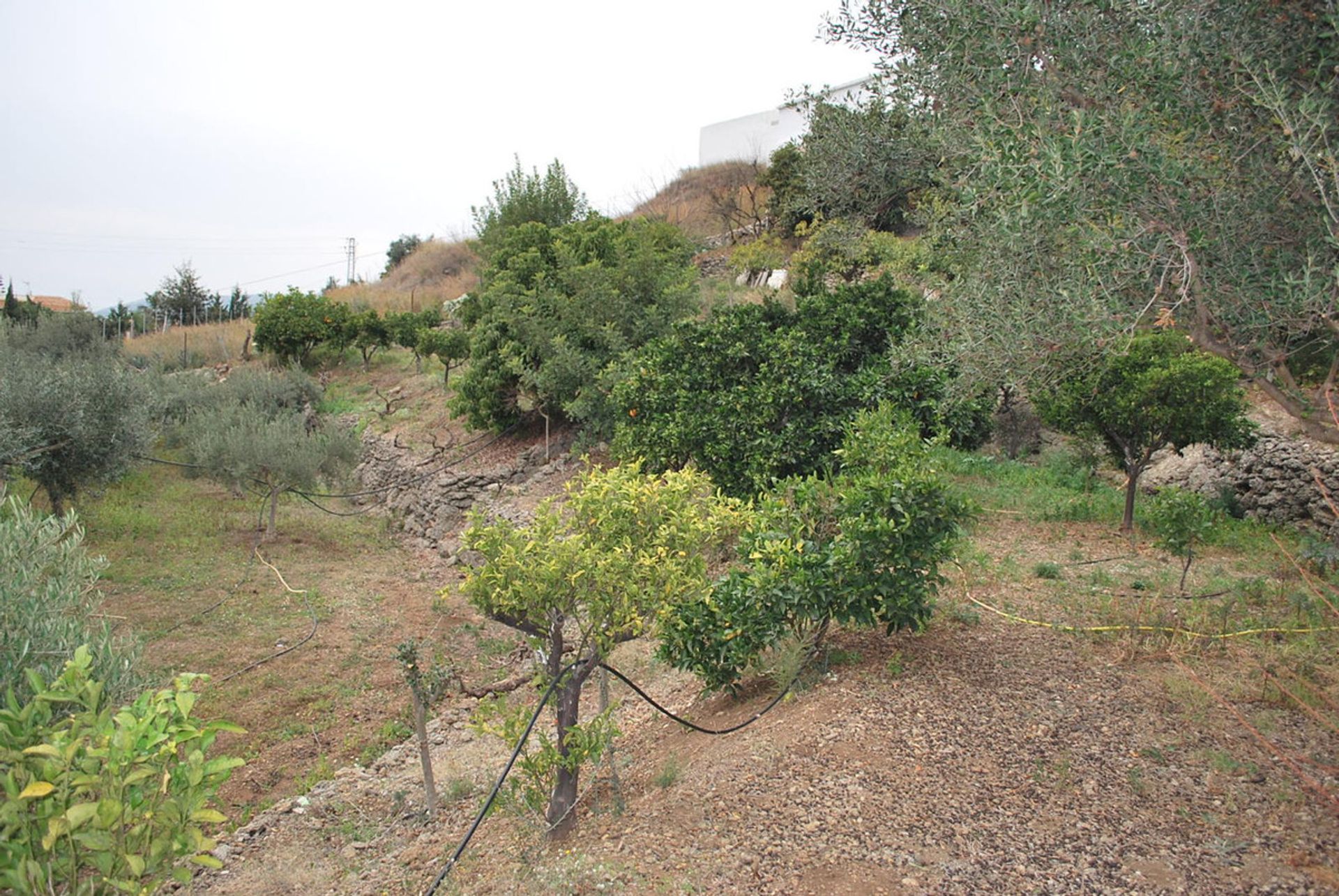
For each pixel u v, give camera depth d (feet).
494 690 23.11
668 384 30.91
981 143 13.05
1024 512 29.09
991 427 32.45
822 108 27.04
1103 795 11.26
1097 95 13.12
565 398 41.22
